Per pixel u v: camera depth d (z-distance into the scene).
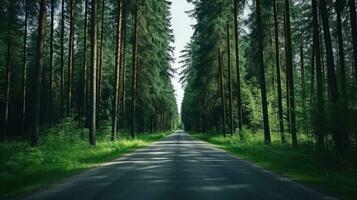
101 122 41.50
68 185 12.45
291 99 25.41
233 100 51.47
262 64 29.17
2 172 13.97
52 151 20.02
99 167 17.94
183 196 10.36
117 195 10.54
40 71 21.58
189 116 98.44
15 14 34.09
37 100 21.41
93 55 28.91
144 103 49.75
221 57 45.66
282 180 13.55
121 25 41.78
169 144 41.56
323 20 19.19
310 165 17.11
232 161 20.98
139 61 47.31
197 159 22.25
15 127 54.62
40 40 21.50
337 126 16.64
